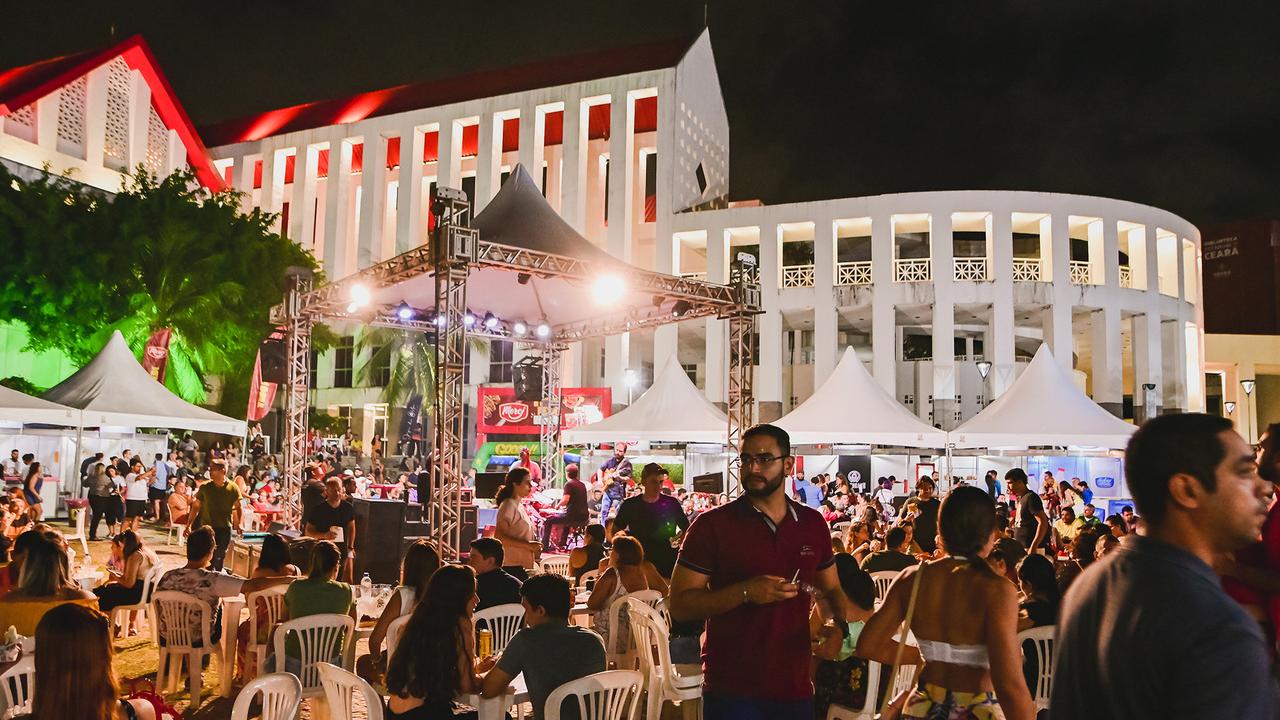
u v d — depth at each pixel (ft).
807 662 11.88
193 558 24.91
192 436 116.26
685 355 142.10
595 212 140.67
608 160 142.20
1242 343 154.81
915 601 11.27
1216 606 5.44
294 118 159.84
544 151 146.72
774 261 123.65
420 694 14.85
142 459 83.10
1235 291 178.91
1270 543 12.42
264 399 55.11
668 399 60.95
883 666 19.98
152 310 94.84
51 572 20.71
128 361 55.26
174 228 96.99
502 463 91.56
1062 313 117.80
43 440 75.46
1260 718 5.17
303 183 151.53
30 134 116.37
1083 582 6.29
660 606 24.14
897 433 50.49
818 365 119.85
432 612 15.12
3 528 42.83
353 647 21.59
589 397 88.89
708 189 143.23
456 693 15.05
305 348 54.24
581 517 53.88
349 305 54.24
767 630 11.68
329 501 37.63
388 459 120.37
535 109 136.67
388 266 44.45
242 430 57.26
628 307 58.85
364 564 41.57
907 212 119.85
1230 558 12.71
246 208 156.35
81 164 121.19
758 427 12.26
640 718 22.84
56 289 90.84
